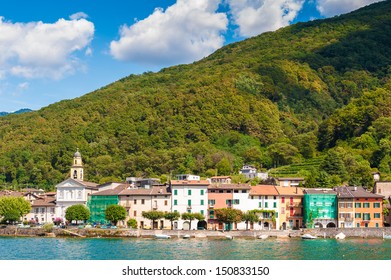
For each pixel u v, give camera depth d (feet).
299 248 488.02
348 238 585.22
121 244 524.52
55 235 613.93
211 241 556.51
